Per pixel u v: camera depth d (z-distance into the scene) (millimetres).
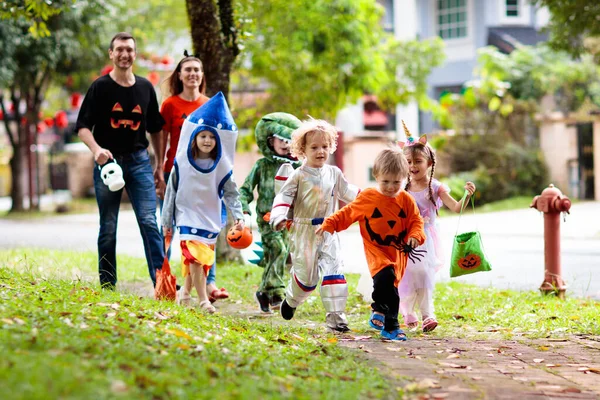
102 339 5766
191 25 14359
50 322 6129
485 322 9633
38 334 5582
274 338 7566
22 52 28984
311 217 8750
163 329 6734
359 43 22766
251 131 24188
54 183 49781
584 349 7883
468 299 11359
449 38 41594
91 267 13812
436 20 41875
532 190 33375
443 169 33938
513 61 35719
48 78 35500
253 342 7078
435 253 9188
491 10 40375
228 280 12930
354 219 8328
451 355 7293
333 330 8641
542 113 34188
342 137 36250
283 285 10234
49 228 27719
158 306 8195
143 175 10016
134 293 10297
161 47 35406
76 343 5465
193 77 10547
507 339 8469
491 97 34094
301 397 5055
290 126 10297
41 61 29438
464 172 33500
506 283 13852
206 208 9406
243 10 15156
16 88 35656
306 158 8875
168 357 5582
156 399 4543
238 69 21953
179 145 9414
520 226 24578
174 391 4664
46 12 13375
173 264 14547
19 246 20062
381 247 8352
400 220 8320
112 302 7848
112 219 9883
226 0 14578
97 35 30656
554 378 6508
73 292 8094
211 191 9398
